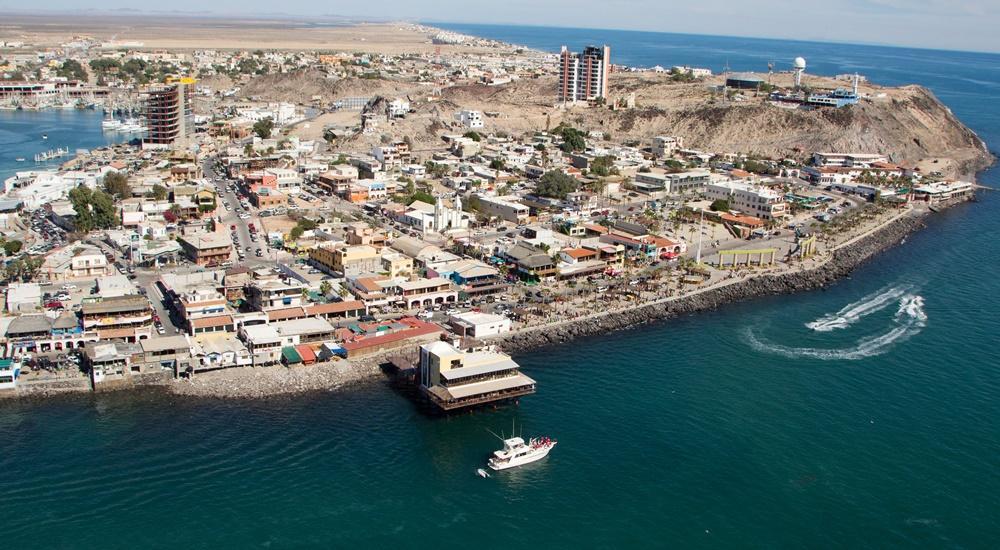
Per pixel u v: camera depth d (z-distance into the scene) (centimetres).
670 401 17925
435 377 17375
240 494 14075
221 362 18350
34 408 16588
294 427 16275
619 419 17100
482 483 14750
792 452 15988
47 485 14088
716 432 16650
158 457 15012
